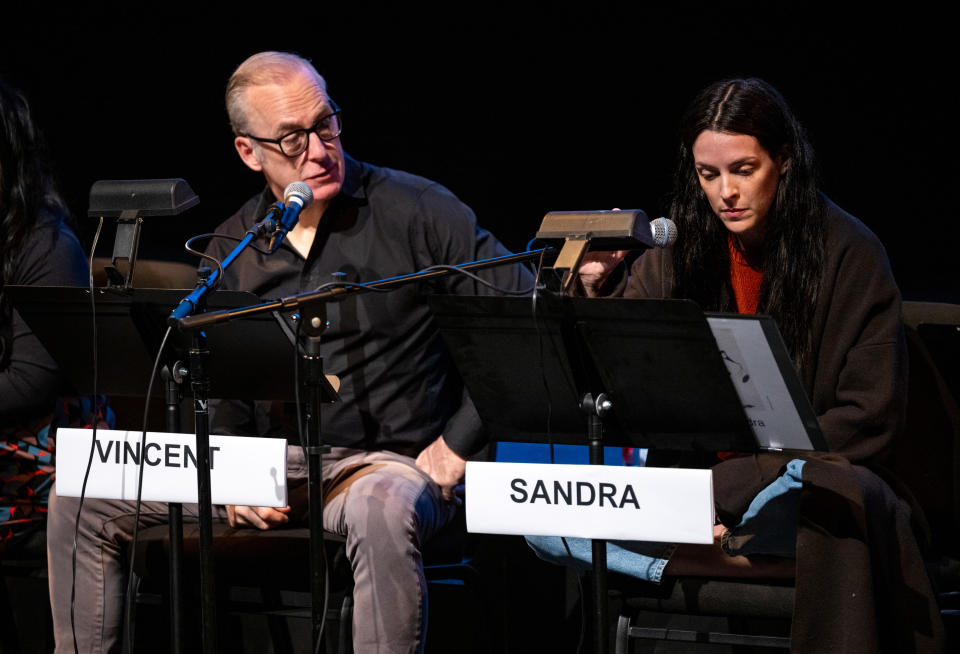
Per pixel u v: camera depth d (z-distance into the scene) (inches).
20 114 324.5
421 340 318.3
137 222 263.6
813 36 549.3
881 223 552.7
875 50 541.6
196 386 247.0
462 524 311.6
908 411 292.8
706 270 292.7
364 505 277.9
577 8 577.0
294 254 321.4
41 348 315.9
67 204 339.9
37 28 606.2
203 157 610.5
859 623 232.8
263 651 312.8
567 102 585.3
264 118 303.1
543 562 341.1
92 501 300.7
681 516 219.5
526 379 238.8
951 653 274.7
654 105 575.2
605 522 224.7
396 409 315.9
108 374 276.8
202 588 249.9
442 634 337.1
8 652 330.3
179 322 235.3
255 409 323.9
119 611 305.3
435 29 593.6
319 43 602.9
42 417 324.5
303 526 304.3
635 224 224.5
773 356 218.8
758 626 281.7
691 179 291.1
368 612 273.3
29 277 321.1
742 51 560.1
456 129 599.8
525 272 324.2
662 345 219.9
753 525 255.0
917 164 544.4
